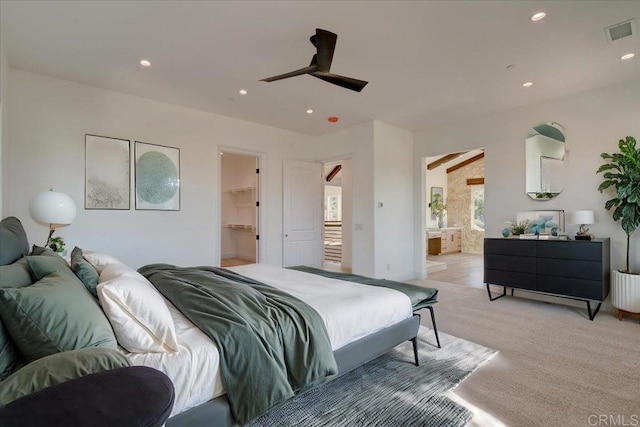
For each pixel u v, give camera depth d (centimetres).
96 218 377
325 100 425
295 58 311
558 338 294
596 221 388
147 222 415
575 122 404
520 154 452
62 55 303
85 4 228
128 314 137
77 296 127
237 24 254
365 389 208
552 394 203
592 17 245
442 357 254
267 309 175
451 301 423
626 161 339
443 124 541
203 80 361
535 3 229
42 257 156
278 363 153
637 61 316
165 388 93
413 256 584
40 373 90
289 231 565
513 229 440
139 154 409
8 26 254
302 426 173
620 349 270
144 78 355
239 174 827
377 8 234
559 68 332
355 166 545
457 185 1016
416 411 185
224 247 819
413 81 365
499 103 438
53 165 350
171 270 268
